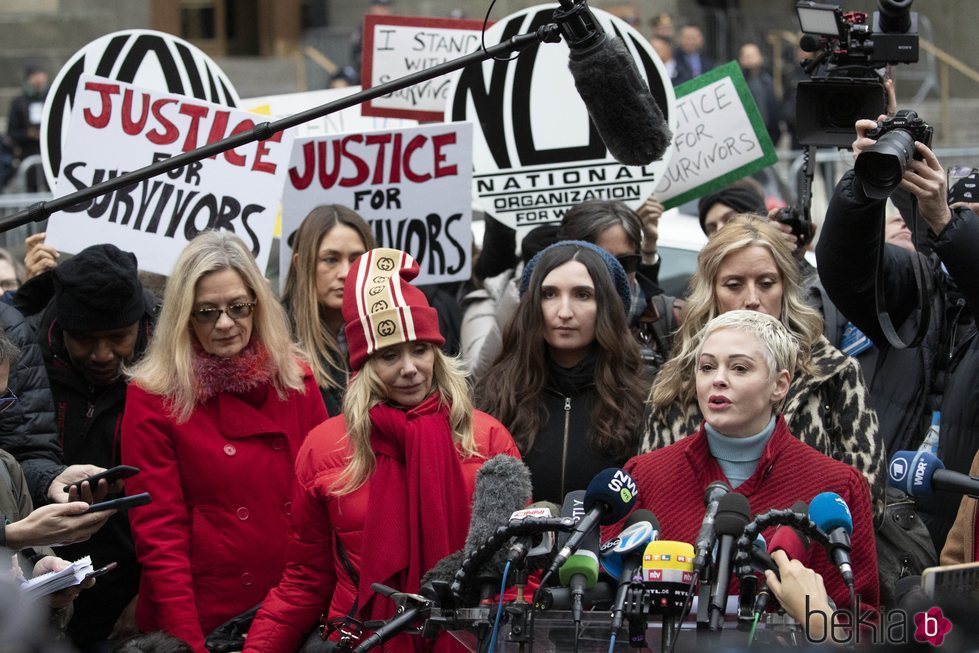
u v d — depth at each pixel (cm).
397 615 357
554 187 626
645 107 416
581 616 321
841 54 493
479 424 438
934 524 471
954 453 470
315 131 739
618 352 477
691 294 495
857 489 397
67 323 483
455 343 638
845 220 430
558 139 624
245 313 463
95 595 492
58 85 617
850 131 482
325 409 487
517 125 627
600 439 470
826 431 442
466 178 595
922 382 486
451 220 596
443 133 593
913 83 2014
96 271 482
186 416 459
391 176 596
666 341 562
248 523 462
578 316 477
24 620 247
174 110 557
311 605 436
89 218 554
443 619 337
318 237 540
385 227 598
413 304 429
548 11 627
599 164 622
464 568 334
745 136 675
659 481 408
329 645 428
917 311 473
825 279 446
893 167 399
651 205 627
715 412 401
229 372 461
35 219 400
